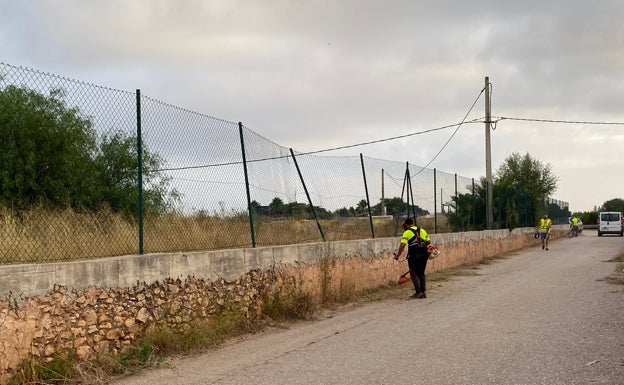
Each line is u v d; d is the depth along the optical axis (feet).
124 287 25.61
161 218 31.42
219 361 25.32
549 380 20.65
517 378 20.94
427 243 44.24
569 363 22.98
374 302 42.91
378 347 26.73
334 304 41.34
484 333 29.07
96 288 24.26
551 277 54.24
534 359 23.65
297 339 29.63
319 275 41.04
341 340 28.78
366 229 53.62
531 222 125.59
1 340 20.36
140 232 28.27
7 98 30.78
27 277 21.45
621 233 174.50
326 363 24.04
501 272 61.98
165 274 27.89
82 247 27.43
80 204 32.73
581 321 31.78
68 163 33.71
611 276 53.31
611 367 22.35
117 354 24.62
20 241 25.57
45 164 34.30
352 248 46.42
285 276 37.24
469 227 85.76
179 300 28.58
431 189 70.69
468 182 87.56
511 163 188.96
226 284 32.04
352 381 21.15
